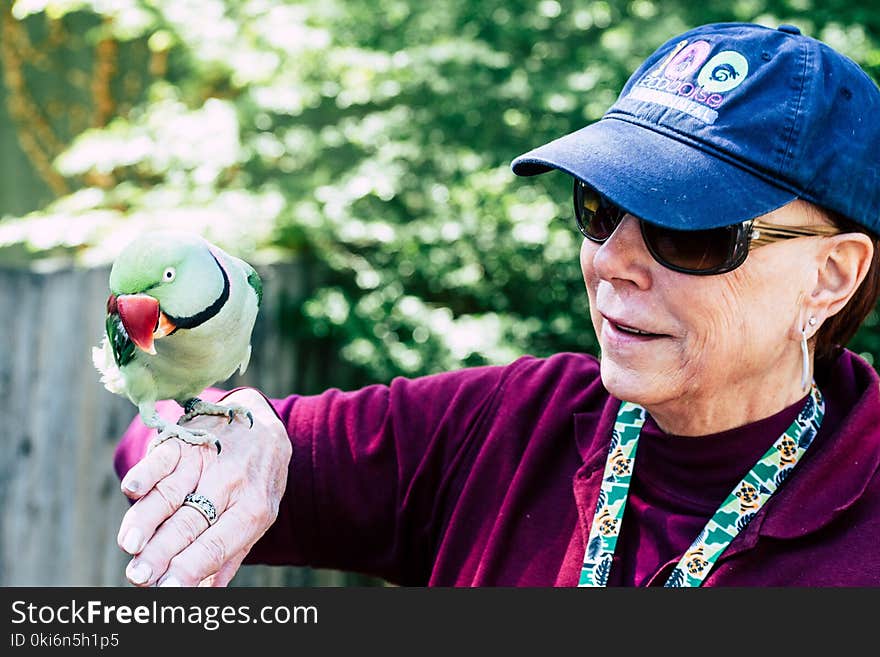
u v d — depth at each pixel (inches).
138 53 263.9
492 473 68.1
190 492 59.2
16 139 295.7
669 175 56.3
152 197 197.2
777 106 56.3
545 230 204.2
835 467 58.7
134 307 61.1
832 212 57.2
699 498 61.1
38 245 183.0
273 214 194.7
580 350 215.2
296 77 204.2
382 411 74.7
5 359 160.7
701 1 213.3
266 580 196.7
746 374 58.5
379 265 214.5
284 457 67.4
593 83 206.5
